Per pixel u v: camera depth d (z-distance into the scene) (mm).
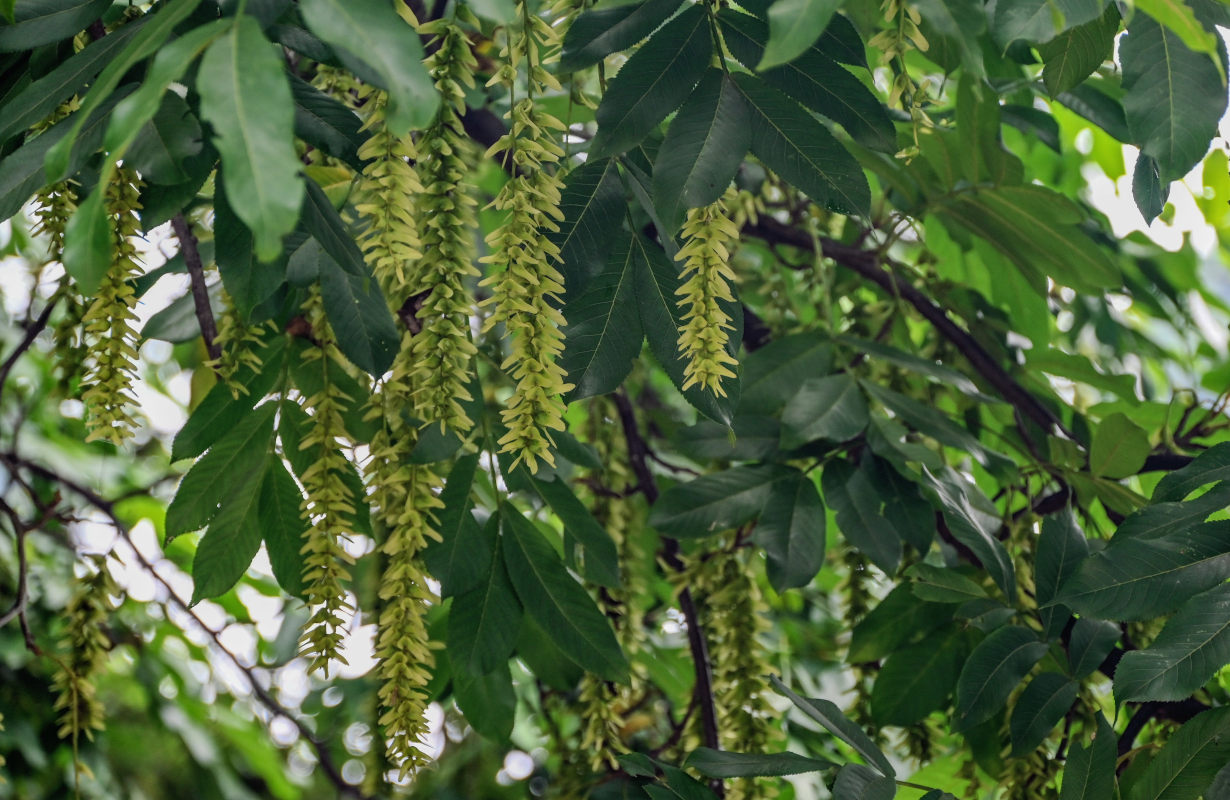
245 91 747
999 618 1560
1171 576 1247
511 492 1577
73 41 1276
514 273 1071
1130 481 2256
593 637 1508
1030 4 1003
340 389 1516
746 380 1888
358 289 1416
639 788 1645
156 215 1137
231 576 1455
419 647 1245
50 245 1236
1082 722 1644
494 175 2461
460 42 1101
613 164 1314
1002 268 2332
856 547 1750
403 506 1361
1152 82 1189
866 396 1897
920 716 1781
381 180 1063
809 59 1171
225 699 3178
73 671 1771
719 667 1728
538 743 3002
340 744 3053
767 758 1366
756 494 1785
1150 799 1247
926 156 2084
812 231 2105
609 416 2189
